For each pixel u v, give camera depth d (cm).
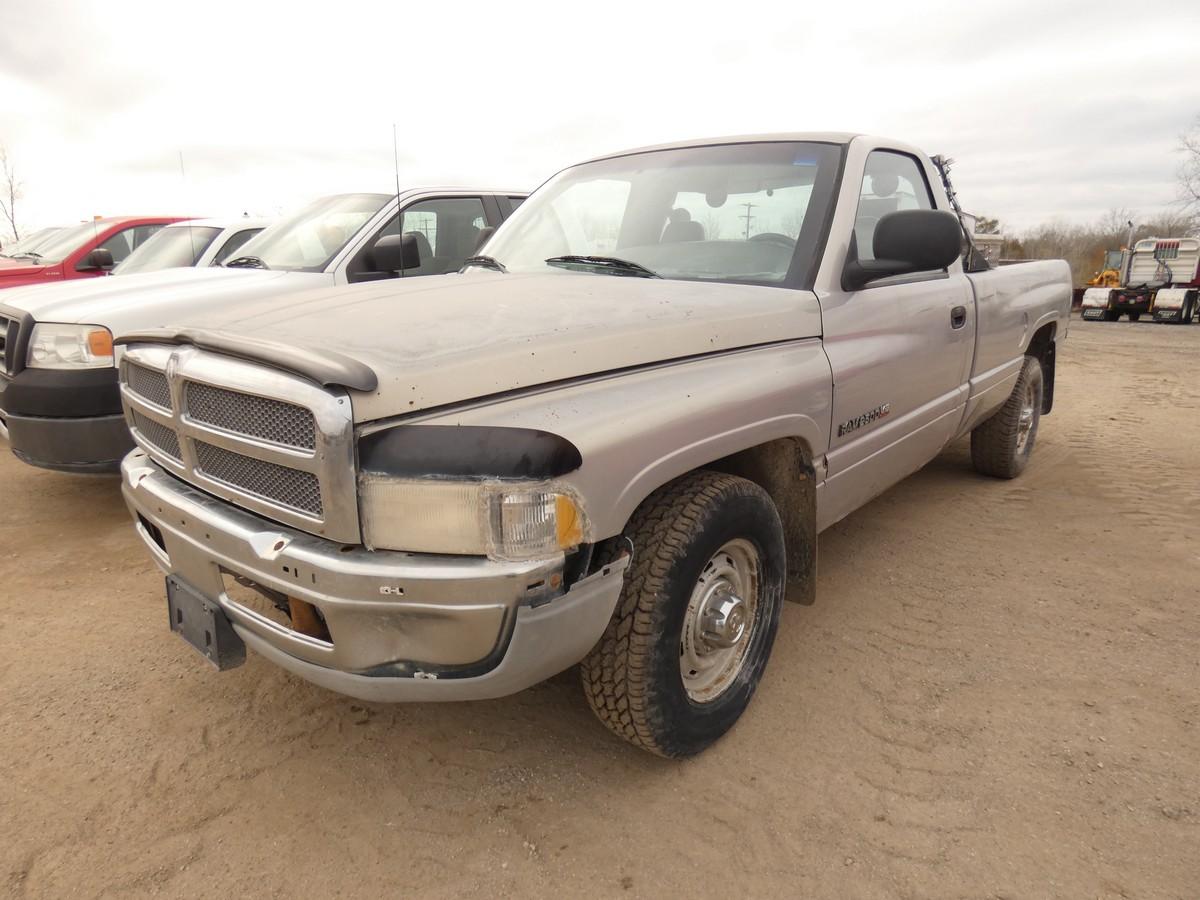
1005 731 271
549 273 318
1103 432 718
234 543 206
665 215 337
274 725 279
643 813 236
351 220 551
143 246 770
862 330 310
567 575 199
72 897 206
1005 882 208
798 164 326
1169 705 285
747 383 248
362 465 184
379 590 184
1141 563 409
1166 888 205
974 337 410
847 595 374
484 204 607
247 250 579
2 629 345
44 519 479
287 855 221
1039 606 362
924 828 228
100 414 425
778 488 294
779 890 207
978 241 582
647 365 230
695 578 232
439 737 273
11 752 263
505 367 200
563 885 210
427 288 269
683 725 242
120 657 323
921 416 365
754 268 304
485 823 233
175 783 249
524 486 182
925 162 395
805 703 289
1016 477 559
